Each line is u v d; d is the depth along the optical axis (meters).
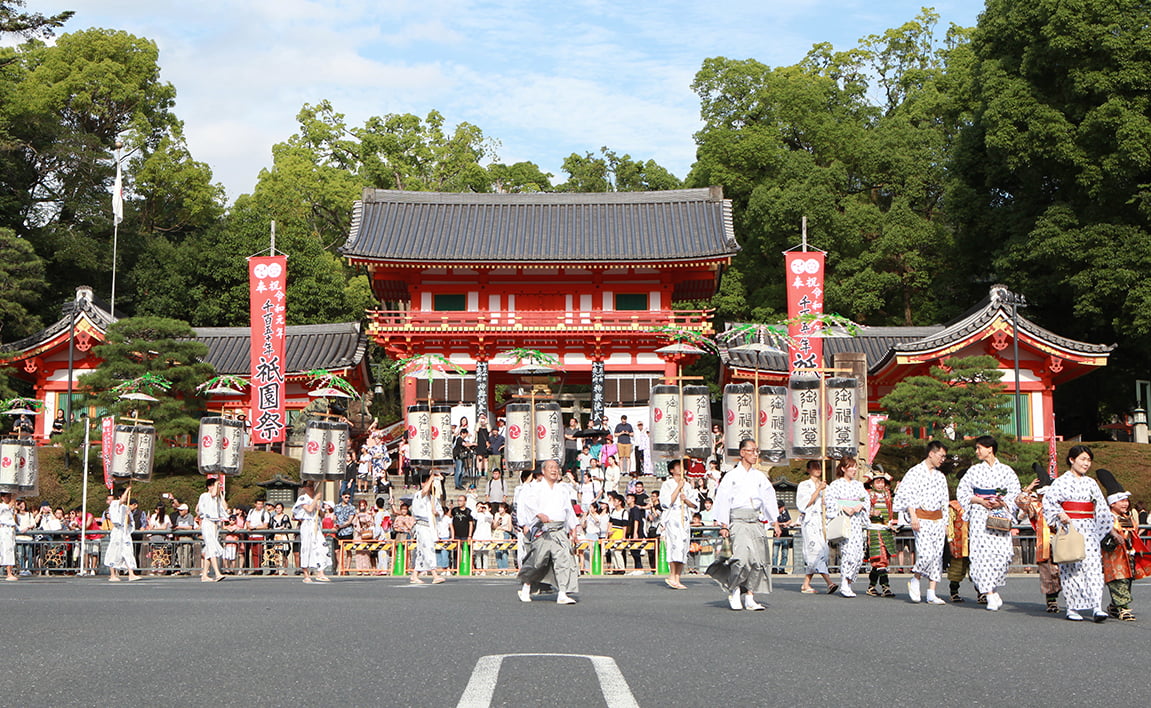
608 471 30.64
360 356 40.50
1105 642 9.62
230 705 6.47
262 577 21.00
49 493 30.86
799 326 33.47
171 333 33.41
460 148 63.66
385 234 42.31
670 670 7.70
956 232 47.62
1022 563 21.78
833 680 7.41
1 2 38.69
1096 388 43.16
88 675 7.51
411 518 23.48
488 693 6.68
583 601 13.80
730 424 21.12
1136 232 36.66
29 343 38.62
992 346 35.03
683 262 40.78
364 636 9.50
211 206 59.69
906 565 21.16
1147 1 37.16
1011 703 6.71
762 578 12.50
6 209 48.34
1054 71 38.69
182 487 31.36
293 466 33.62
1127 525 12.34
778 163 50.16
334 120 63.25
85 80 55.19
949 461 30.61
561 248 41.75
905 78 57.25
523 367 35.19
